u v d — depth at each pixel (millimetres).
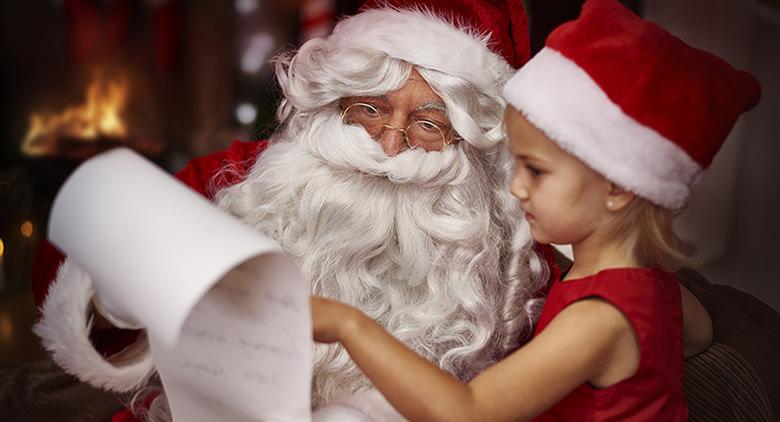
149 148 3777
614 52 836
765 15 2346
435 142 1271
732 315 1340
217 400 895
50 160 3604
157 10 3777
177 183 838
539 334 896
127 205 796
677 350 986
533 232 929
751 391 1206
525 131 882
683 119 846
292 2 3906
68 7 3732
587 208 887
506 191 1313
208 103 3852
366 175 1282
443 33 1252
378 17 1302
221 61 3857
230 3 3850
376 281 1271
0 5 3688
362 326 822
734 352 1242
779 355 1274
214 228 759
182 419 940
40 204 3414
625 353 898
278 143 1385
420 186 1271
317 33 3893
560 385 857
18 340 2445
